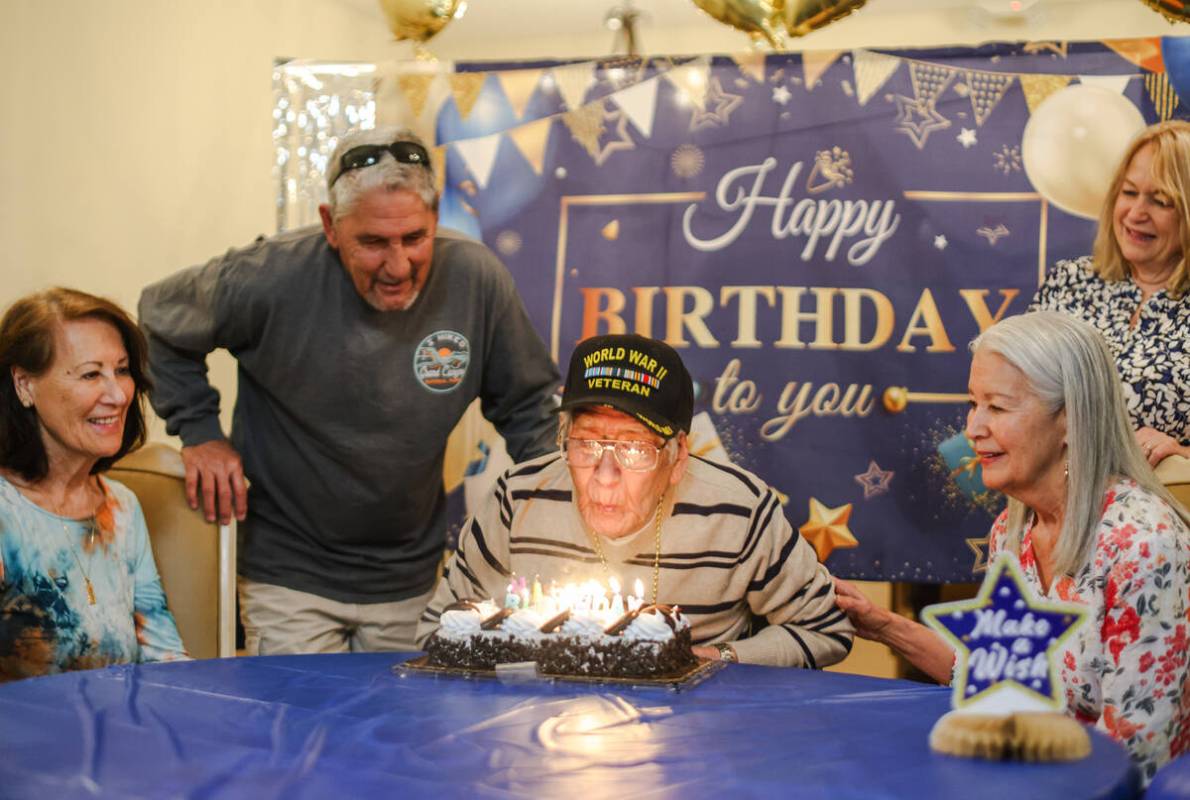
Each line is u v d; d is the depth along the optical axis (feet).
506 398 10.57
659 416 7.43
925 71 10.59
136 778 4.51
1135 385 9.74
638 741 5.11
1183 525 6.46
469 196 11.18
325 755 4.85
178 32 16.51
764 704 5.86
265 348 9.82
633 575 7.92
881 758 4.83
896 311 10.63
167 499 9.24
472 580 8.39
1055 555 6.55
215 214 17.46
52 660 7.68
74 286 14.82
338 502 9.94
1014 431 6.61
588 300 11.04
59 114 14.51
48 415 7.89
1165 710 6.08
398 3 10.67
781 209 10.76
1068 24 18.97
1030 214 10.44
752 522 7.90
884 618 8.35
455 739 5.11
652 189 10.93
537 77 11.11
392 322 9.78
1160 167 9.87
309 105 11.24
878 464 10.66
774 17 10.48
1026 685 4.89
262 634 10.08
